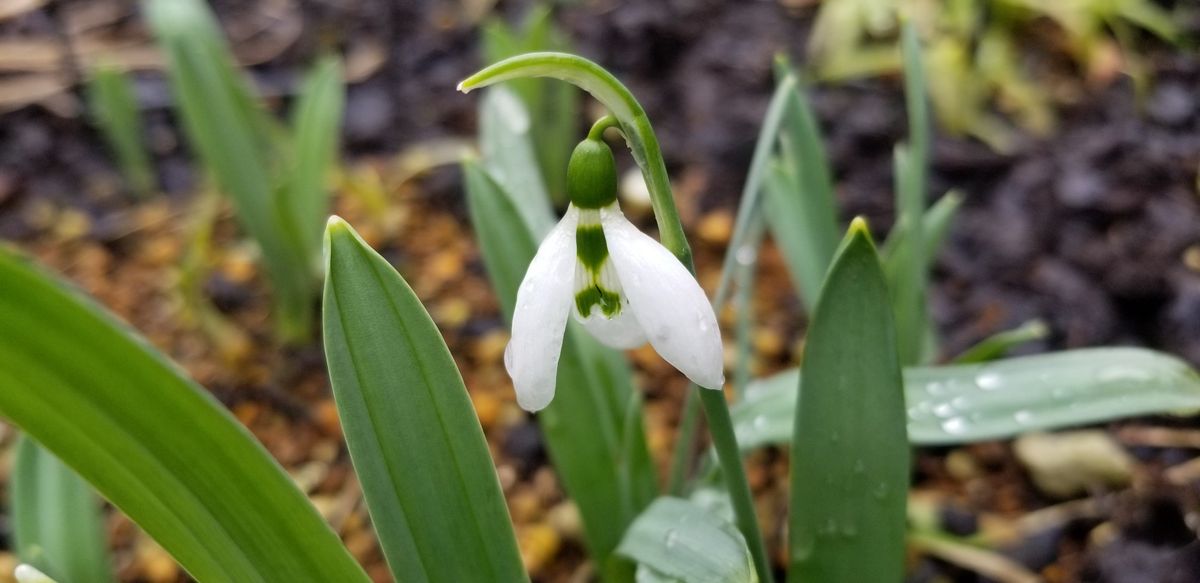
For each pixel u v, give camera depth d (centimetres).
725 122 29
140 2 34
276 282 23
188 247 26
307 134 22
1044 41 32
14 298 7
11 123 30
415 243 27
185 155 30
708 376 9
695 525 11
